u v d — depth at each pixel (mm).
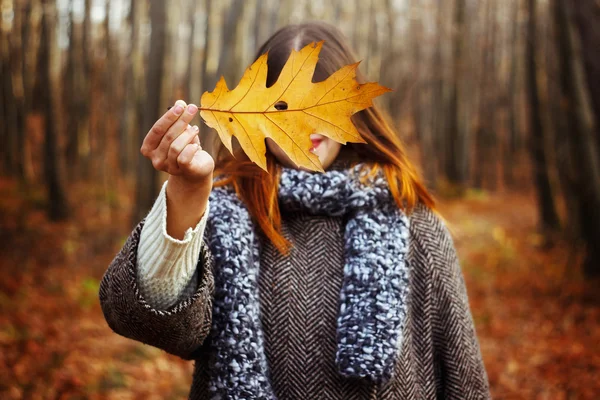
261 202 1266
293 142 828
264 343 1244
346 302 1200
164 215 932
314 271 1287
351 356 1145
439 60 20234
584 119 6211
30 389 3967
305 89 828
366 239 1251
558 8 6242
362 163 1358
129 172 16703
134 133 16422
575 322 5590
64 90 16953
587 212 6398
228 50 8586
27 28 16000
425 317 1330
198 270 1031
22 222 10156
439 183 18312
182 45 23891
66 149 15867
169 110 836
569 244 7133
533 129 9164
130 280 962
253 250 1252
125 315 990
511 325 5707
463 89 18438
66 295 6484
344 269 1245
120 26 18203
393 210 1323
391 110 21172
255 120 831
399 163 1364
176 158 859
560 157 7016
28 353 4609
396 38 23656
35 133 17531
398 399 1242
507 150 23891
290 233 1315
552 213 9055
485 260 8430
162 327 983
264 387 1119
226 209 1230
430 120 21172
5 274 7203
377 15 23938
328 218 1331
